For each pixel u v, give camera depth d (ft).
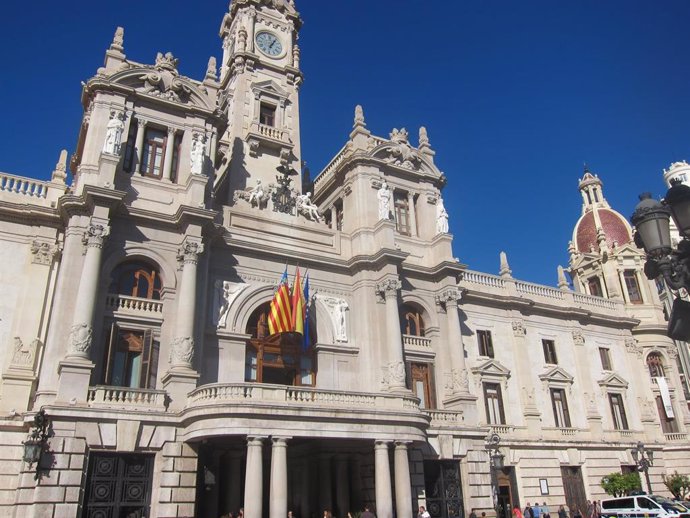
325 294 122.11
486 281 151.74
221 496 102.27
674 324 30.32
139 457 89.25
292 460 116.78
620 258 185.88
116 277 101.96
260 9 161.07
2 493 85.40
